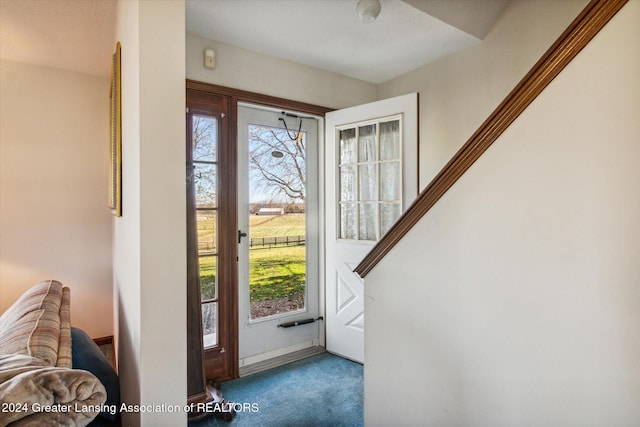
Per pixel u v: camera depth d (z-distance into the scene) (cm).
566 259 89
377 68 282
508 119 99
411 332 130
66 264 291
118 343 212
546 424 94
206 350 231
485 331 107
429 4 204
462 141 253
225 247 238
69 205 292
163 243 116
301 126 288
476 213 108
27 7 192
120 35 168
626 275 79
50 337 122
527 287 97
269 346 271
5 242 270
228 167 238
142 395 113
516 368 100
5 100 268
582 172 85
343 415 196
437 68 268
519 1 217
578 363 87
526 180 96
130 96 131
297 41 236
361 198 273
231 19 207
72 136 293
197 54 225
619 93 79
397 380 136
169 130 117
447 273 117
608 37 80
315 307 296
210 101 231
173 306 118
